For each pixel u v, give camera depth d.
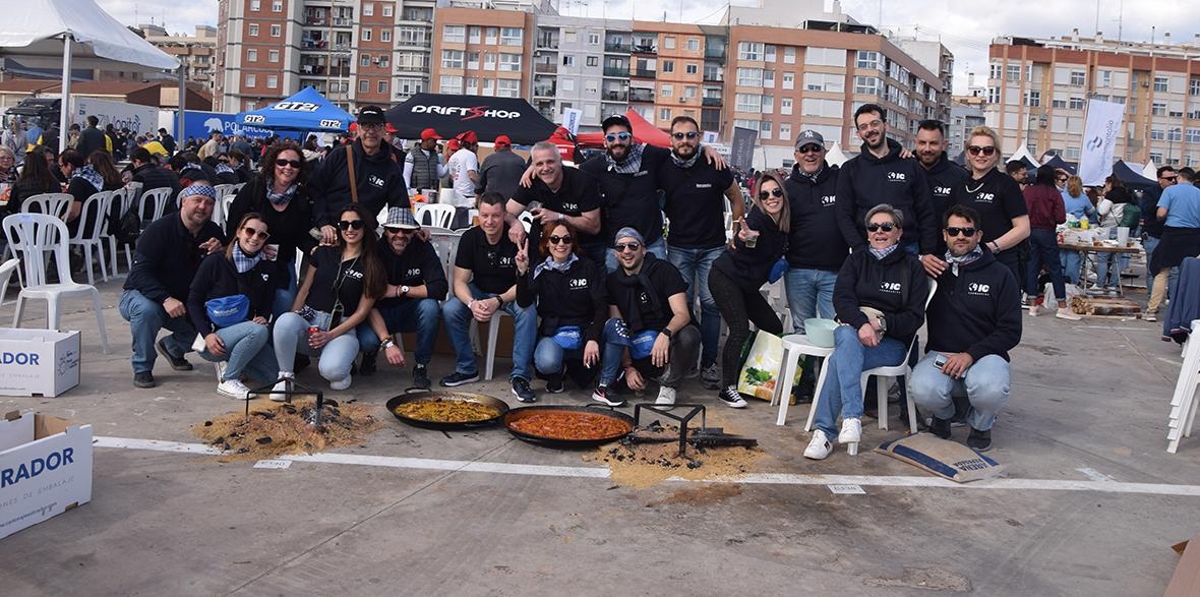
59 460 3.59
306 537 3.55
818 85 83.19
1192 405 5.32
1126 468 4.93
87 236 9.54
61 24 12.13
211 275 5.44
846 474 4.59
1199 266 7.61
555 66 85.19
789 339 5.53
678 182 6.23
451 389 5.93
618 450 4.66
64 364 5.32
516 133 14.28
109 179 9.81
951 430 5.50
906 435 5.33
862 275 5.20
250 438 4.55
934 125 6.10
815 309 6.13
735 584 3.32
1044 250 10.27
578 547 3.58
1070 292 11.73
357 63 92.25
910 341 5.32
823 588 3.32
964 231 5.00
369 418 5.00
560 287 5.72
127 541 3.43
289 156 5.73
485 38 84.69
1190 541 3.33
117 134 24.28
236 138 20.25
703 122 85.31
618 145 5.93
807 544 3.71
